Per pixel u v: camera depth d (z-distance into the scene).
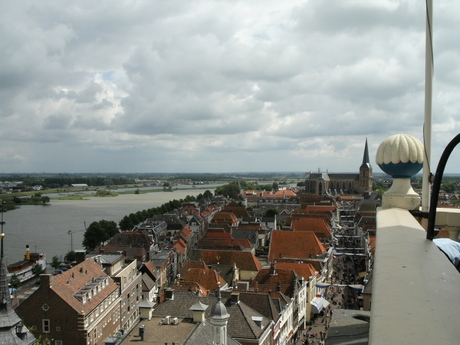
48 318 65.94
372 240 134.75
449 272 6.63
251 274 117.12
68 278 71.69
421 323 4.94
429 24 10.64
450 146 8.29
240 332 61.62
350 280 128.88
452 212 11.83
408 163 13.35
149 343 42.75
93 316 69.56
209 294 83.56
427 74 11.21
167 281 126.56
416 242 8.58
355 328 12.71
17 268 143.00
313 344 85.00
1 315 30.92
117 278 83.50
